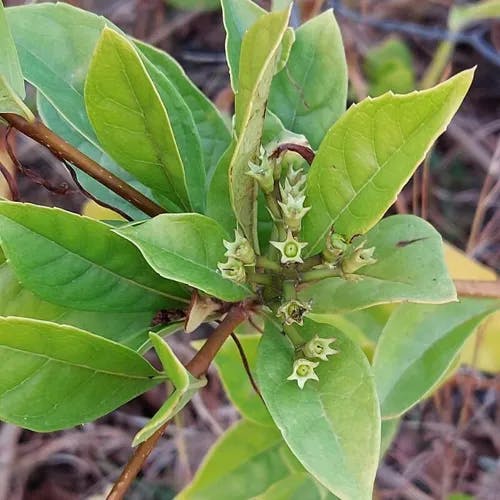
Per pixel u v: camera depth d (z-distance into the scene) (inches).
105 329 7.8
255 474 12.0
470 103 22.9
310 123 8.6
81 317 7.8
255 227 7.2
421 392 9.7
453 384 18.0
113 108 7.1
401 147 6.4
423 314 9.9
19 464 19.6
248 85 6.3
